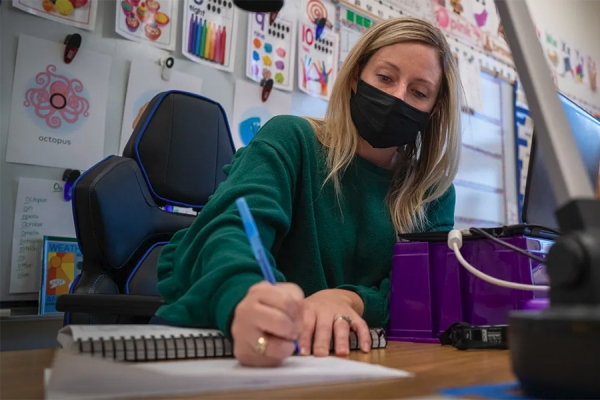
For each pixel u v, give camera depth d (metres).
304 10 2.06
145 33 1.66
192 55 1.75
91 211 1.06
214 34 1.81
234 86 1.85
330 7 2.14
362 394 0.34
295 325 0.47
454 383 0.39
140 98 1.63
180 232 0.86
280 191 0.86
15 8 1.42
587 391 0.29
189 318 0.59
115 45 1.60
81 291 1.04
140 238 1.18
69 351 0.43
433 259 0.81
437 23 2.58
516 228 0.71
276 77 1.96
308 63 2.05
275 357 0.45
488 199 2.75
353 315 0.65
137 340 0.49
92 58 1.55
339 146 0.98
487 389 0.36
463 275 0.77
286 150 0.93
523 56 0.36
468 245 0.77
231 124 1.83
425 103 1.01
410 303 0.81
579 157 0.35
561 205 0.34
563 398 0.31
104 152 1.56
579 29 3.52
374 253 1.00
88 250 1.07
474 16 2.81
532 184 0.92
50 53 1.48
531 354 0.32
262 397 0.33
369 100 0.98
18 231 1.40
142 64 1.65
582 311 0.30
